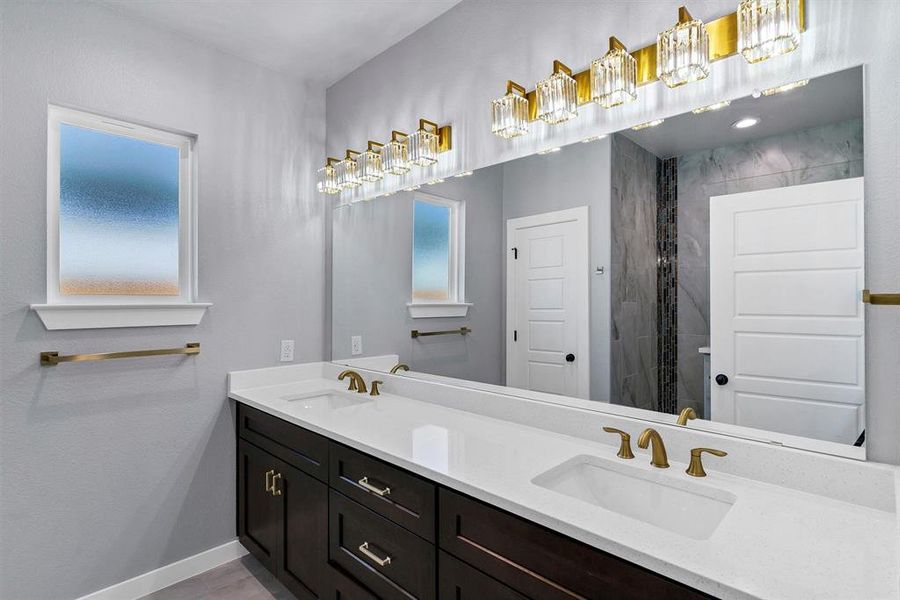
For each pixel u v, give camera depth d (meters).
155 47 2.07
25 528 1.74
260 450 2.13
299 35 2.18
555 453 1.38
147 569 2.04
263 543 2.12
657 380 1.40
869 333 1.06
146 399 2.04
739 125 1.24
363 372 2.44
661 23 1.38
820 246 1.12
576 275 1.59
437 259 2.08
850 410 1.08
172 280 2.19
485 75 1.88
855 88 1.06
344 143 2.58
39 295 1.78
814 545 0.86
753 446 1.18
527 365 1.73
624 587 0.87
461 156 1.98
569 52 1.60
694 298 1.33
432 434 1.58
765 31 1.10
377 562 1.43
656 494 1.22
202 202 2.21
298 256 2.57
